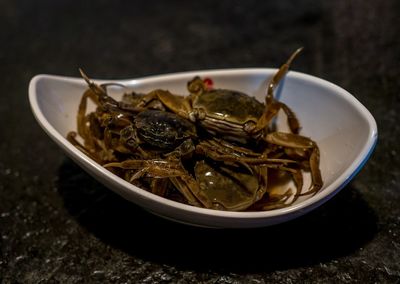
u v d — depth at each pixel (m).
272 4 0.67
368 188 0.36
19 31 0.66
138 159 0.32
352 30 0.53
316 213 0.35
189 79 0.38
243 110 0.33
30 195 0.39
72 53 0.60
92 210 0.37
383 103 0.43
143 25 0.66
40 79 0.36
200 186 0.32
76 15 0.69
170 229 0.35
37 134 0.46
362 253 0.32
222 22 0.65
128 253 0.34
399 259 0.32
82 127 0.36
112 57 0.59
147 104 0.35
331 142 0.33
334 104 0.33
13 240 0.36
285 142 0.33
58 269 0.33
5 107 0.51
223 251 0.33
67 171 0.41
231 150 0.33
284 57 0.56
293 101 0.35
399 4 0.52
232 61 0.57
